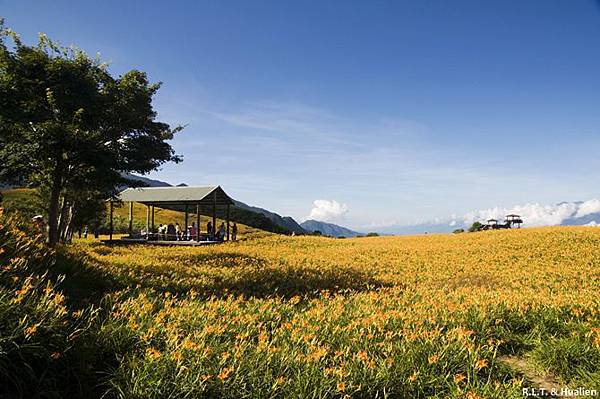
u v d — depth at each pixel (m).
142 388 4.62
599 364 6.11
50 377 4.76
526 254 23.36
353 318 8.23
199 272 13.41
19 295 5.18
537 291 12.59
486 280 15.20
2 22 19.09
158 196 42.22
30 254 7.73
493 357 6.32
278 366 5.46
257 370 5.21
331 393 5.05
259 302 9.14
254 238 42.25
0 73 19.03
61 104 18.91
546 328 7.96
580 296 10.32
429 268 19.33
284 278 13.94
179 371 4.84
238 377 5.02
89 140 19.67
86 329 5.72
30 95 19.09
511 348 7.45
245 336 6.29
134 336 5.71
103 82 21.86
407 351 6.34
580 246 24.61
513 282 14.55
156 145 24.03
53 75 19.00
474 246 28.78
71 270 8.65
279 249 31.11
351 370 5.46
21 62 18.58
